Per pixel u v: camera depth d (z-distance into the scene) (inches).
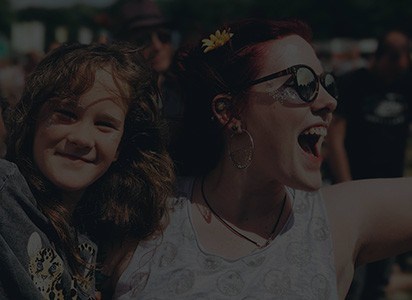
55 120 68.9
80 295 70.3
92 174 70.3
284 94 71.6
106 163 71.1
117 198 75.3
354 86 181.3
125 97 71.3
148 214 75.5
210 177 79.5
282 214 76.5
